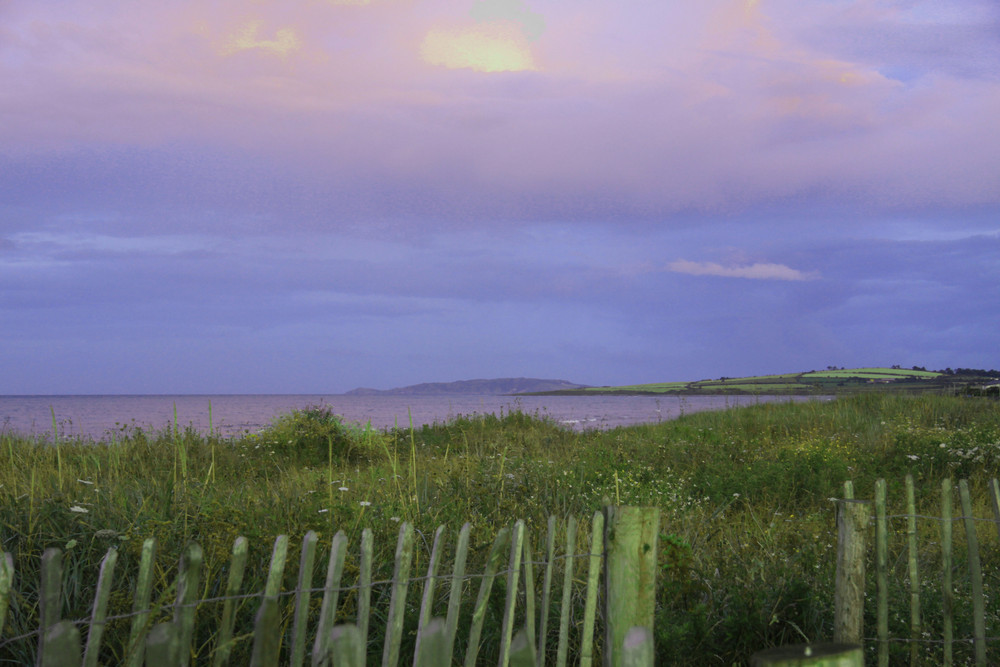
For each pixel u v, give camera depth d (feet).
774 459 29.37
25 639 9.70
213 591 10.28
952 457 28.55
